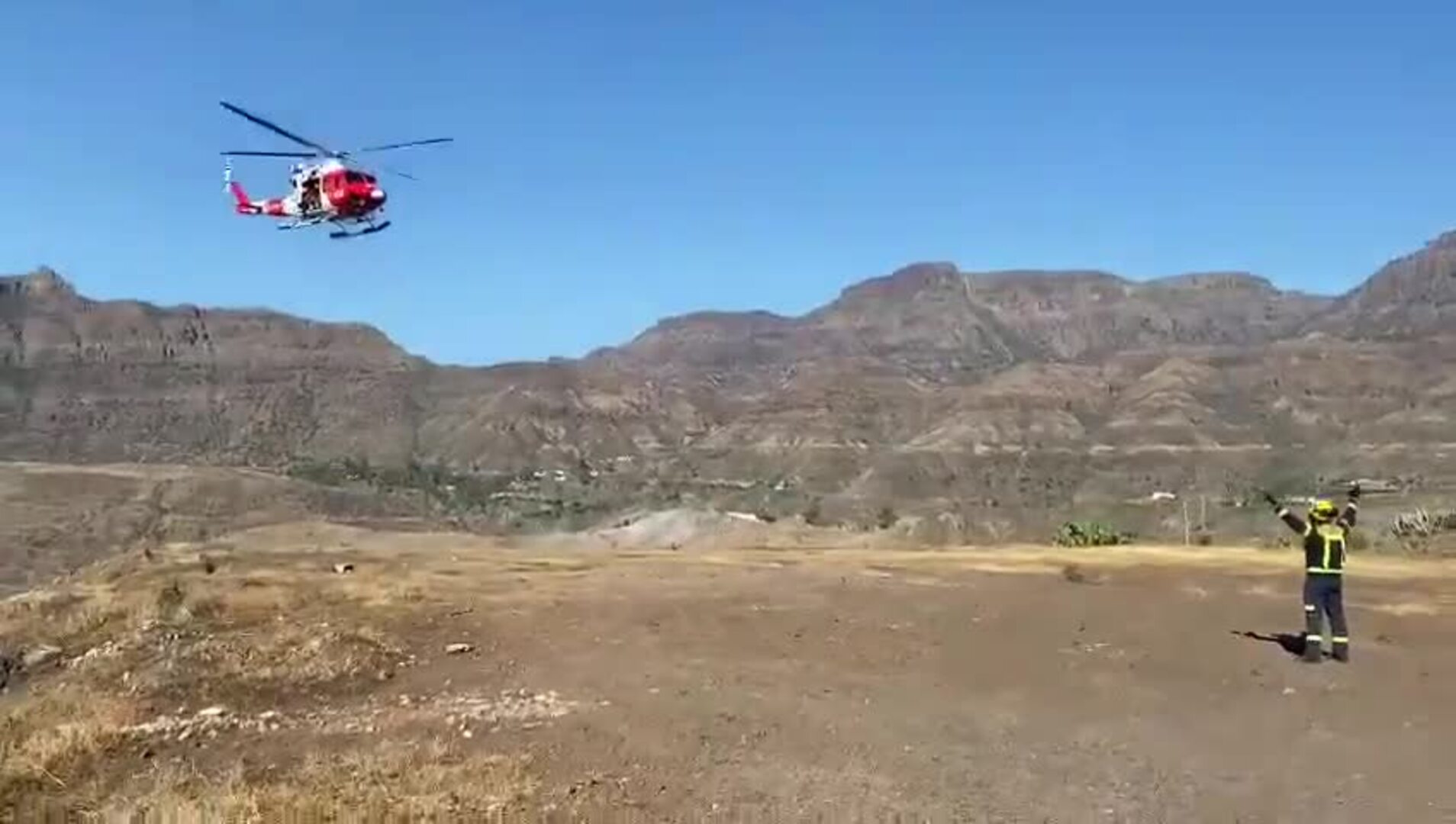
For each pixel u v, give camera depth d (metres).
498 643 14.98
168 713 11.92
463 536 41.84
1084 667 13.14
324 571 24.06
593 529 47.50
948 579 21.22
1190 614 16.56
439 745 10.26
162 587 19.98
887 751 9.98
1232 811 8.48
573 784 9.23
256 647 14.30
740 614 16.77
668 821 8.41
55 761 10.28
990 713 11.20
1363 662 13.27
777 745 10.17
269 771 9.87
